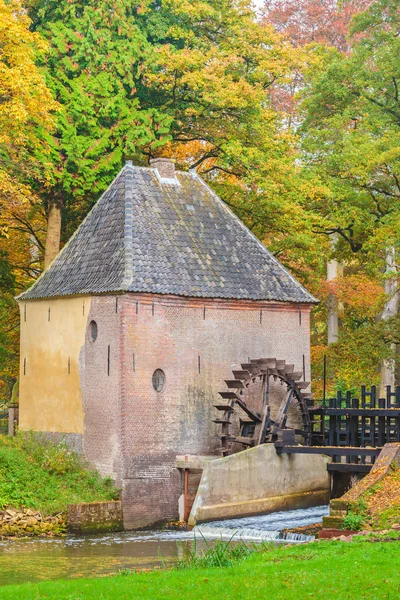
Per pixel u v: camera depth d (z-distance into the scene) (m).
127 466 29.34
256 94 41.31
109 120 39.19
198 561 19.36
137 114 39.53
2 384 48.03
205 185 34.66
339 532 21.97
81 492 29.19
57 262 33.59
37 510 27.80
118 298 29.75
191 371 31.22
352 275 47.00
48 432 32.53
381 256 47.12
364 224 43.03
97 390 30.48
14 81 32.59
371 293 44.88
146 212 32.19
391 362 41.34
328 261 46.69
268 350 33.31
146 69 40.62
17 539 26.44
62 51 38.47
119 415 29.55
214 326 31.91
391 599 14.38
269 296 33.09
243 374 31.09
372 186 43.88
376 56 44.31
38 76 33.47
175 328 30.88
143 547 25.28
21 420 33.91
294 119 61.25
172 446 30.44
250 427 32.59
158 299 30.41
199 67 41.38
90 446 30.59
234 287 32.41
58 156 37.75
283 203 39.81
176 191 33.59
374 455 29.11
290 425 33.91
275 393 33.50
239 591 15.17
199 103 42.16
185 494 29.95
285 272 34.47
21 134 34.03
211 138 42.72
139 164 42.12
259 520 28.77
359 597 14.48
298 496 31.48
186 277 31.41
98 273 31.08
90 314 30.91
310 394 33.69
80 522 27.70
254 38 44.16
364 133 44.25
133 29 40.50
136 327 29.88
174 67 40.81
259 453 30.34
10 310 42.34
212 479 28.92
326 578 15.70
